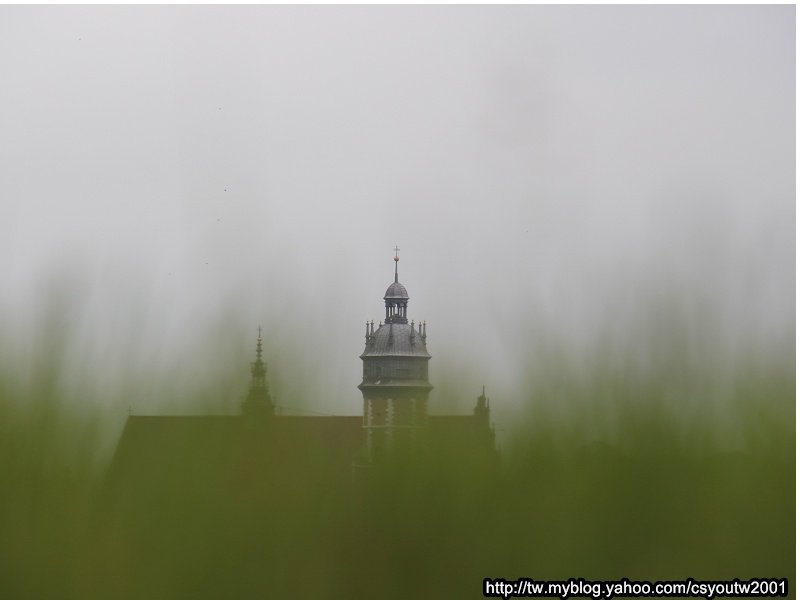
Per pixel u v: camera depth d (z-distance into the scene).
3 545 55.03
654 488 53.94
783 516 52.84
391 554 55.00
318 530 55.59
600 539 53.88
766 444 53.38
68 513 56.09
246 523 55.53
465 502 54.94
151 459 57.28
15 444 56.44
